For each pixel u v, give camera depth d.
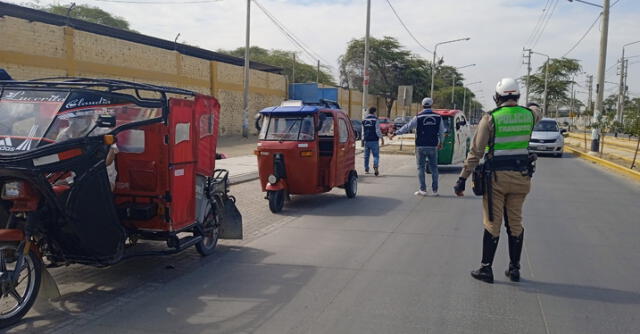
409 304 5.15
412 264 6.48
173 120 5.75
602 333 4.51
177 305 5.14
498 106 5.73
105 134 4.95
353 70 62.75
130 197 5.90
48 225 4.92
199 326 4.64
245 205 10.53
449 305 5.13
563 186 13.84
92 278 5.95
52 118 4.86
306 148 9.81
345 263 6.54
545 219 9.32
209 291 5.53
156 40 29.31
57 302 5.20
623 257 6.86
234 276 6.04
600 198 11.80
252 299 5.30
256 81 36.06
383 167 18.53
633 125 18.22
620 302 5.25
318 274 6.10
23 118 4.89
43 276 4.97
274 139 10.02
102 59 21.92
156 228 5.90
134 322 4.71
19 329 4.54
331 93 43.69
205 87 30.34
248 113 34.78
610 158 22.08
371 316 4.85
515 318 4.82
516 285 5.73
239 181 13.33
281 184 9.77
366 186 13.55
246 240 7.74
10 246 4.66
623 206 10.75
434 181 11.92
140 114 6.03
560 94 67.62
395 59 61.50
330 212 9.91
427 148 11.73
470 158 5.74
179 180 5.94
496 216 5.71
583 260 6.71
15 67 18.00
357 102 52.19
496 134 5.60
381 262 6.58
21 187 4.61
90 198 4.92
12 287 4.63
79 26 24.83
